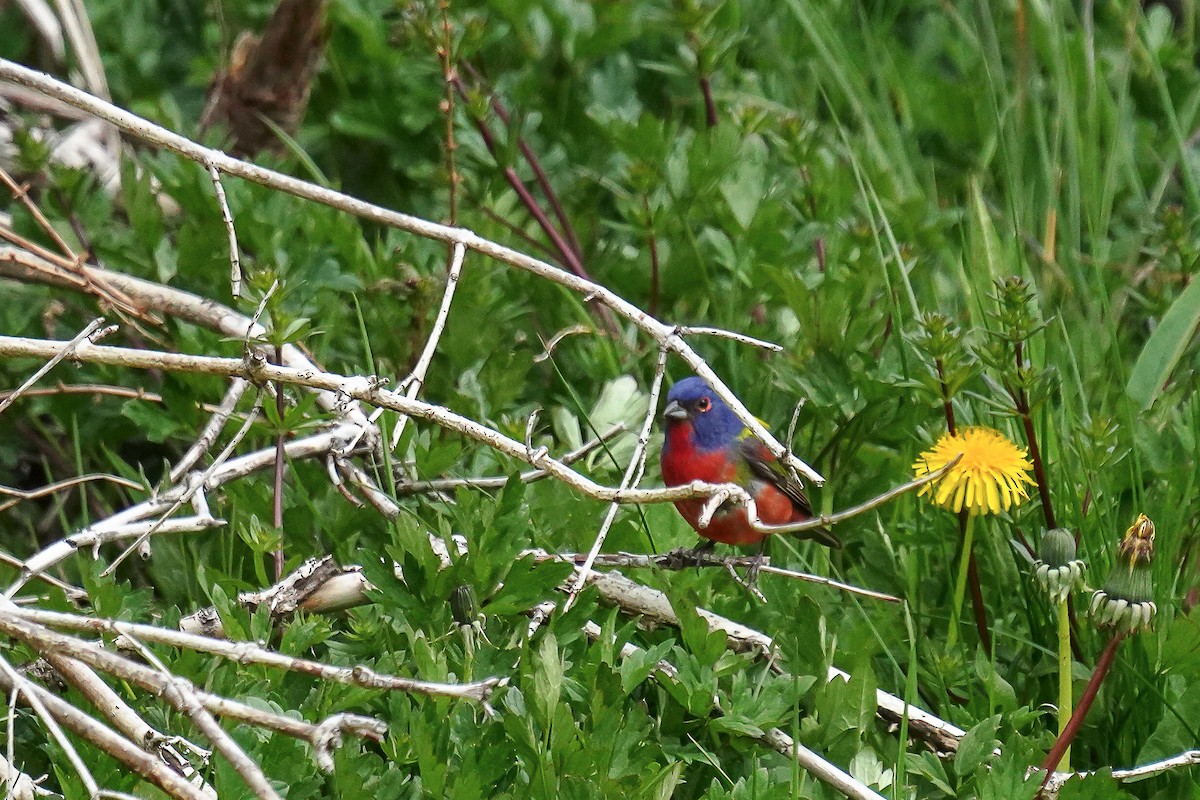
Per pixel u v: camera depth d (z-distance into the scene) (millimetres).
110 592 7613
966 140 15516
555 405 11453
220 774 6465
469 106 11977
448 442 10094
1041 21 15570
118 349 7488
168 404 10016
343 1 14031
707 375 7402
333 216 11375
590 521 9258
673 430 10445
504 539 7738
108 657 5719
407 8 11188
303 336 8523
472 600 7668
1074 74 14992
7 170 12016
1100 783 7121
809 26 14516
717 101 14586
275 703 7082
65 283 10094
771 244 11688
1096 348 11562
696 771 7668
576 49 14289
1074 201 12781
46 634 5793
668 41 15602
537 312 11977
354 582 8273
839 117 15500
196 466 10266
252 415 8148
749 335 11445
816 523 6836
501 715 7309
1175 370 11461
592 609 7672
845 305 10859
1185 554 9398
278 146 13289
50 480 10516
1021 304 8578
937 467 8148
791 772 7320
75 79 13469
